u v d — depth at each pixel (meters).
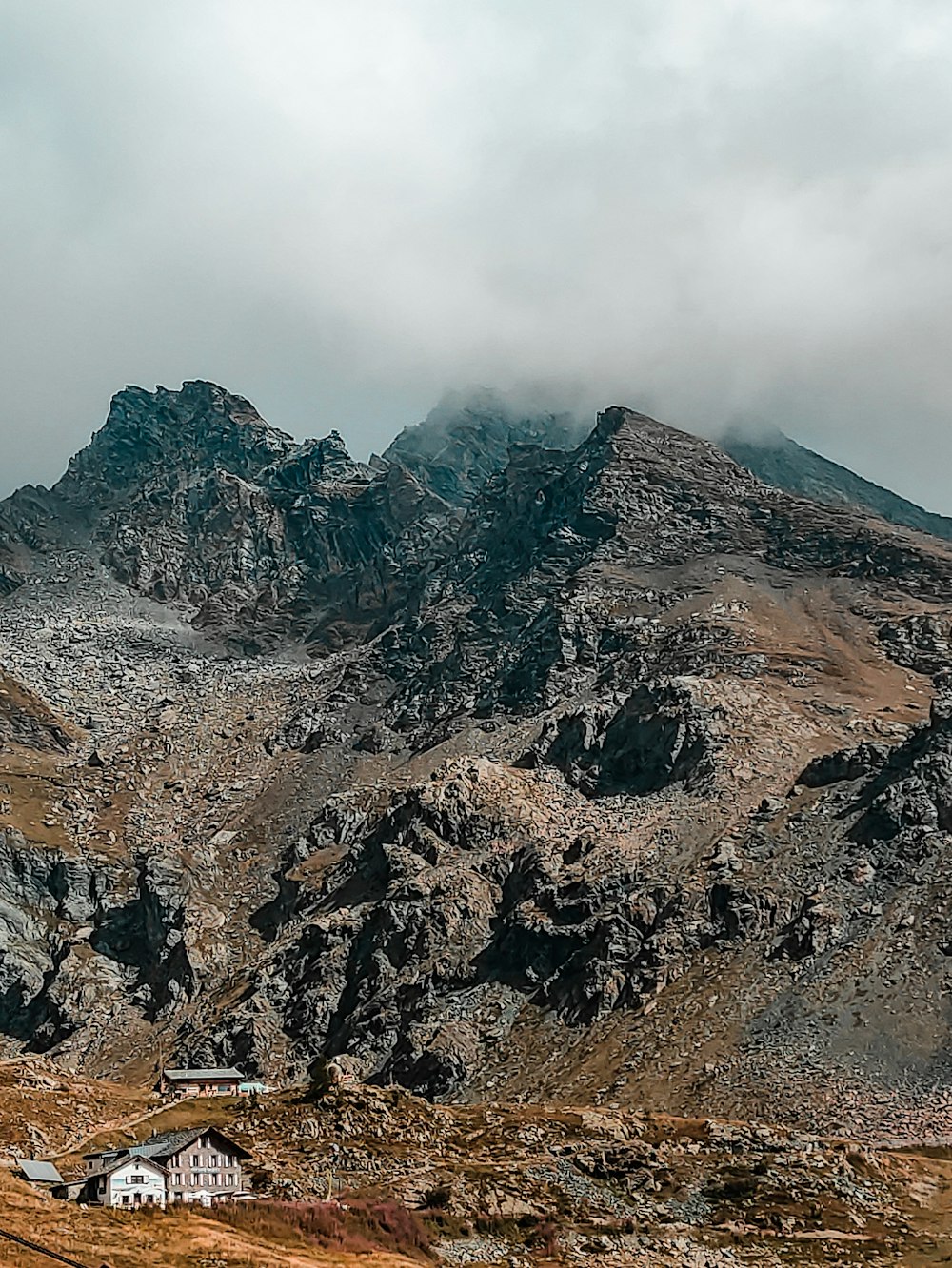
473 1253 184.12
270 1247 168.00
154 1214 174.75
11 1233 148.50
